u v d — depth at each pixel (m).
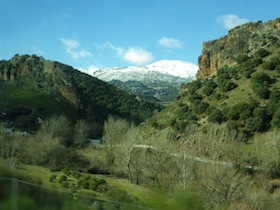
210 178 35.75
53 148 67.88
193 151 65.62
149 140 88.19
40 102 140.50
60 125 92.19
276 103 78.69
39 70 163.12
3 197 9.35
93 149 86.75
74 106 147.62
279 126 72.19
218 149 59.38
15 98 138.88
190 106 99.56
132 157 60.72
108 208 9.58
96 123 134.75
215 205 16.50
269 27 118.00
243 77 96.06
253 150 65.50
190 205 10.37
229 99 90.25
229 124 77.62
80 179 38.88
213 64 136.12
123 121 95.62
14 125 116.69
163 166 53.69
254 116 77.38
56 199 9.64
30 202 9.41
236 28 134.00
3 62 166.25
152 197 10.48
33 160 63.66
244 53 115.75
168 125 95.19
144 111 177.88
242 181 34.84
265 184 45.31
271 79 89.44
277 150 58.28
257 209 24.02
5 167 11.96
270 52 100.75
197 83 108.56
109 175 60.91
